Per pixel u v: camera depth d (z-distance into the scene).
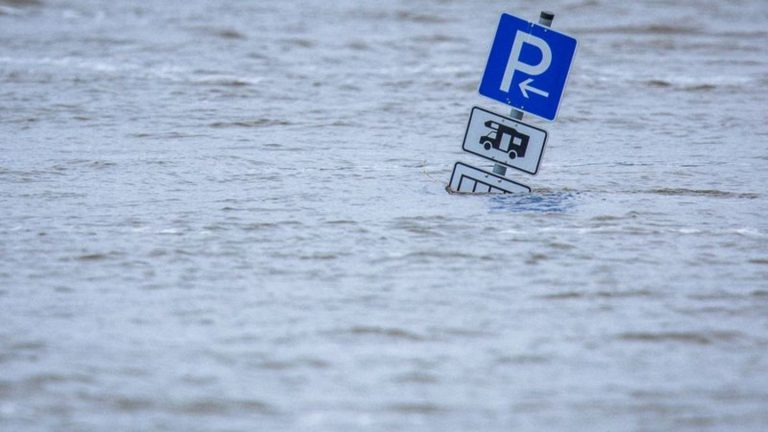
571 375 30.16
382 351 31.45
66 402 28.12
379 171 52.97
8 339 31.83
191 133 60.66
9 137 58.62
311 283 36.88
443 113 67.69
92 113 64.81
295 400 28.41
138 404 28.08
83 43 88.31
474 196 48.34
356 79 77.50
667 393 29.16
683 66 86.88
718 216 46.09
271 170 52.72
